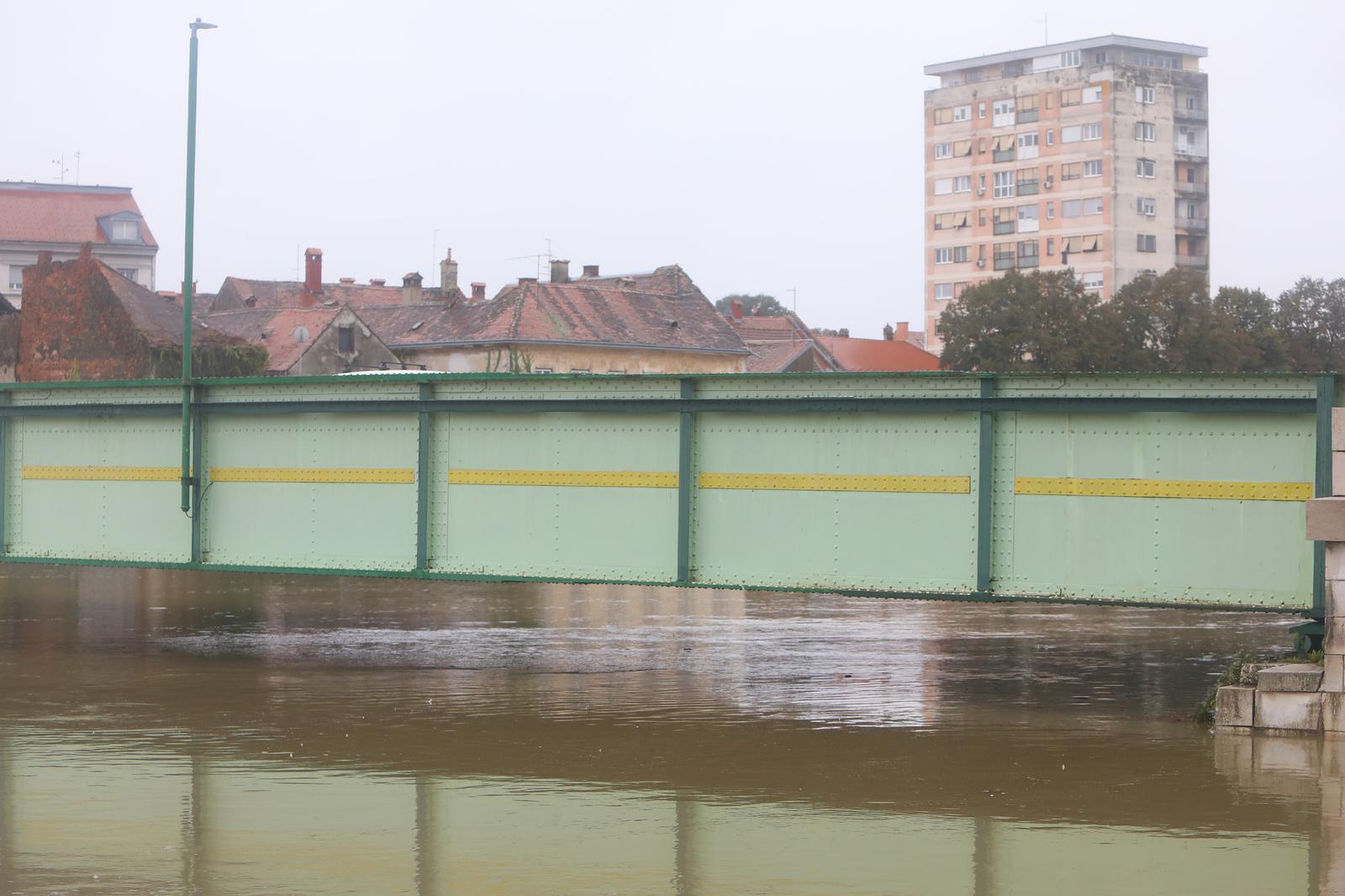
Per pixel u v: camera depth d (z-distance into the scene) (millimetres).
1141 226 131500
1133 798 13141
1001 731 16562
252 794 13461
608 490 18297
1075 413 16406
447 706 18312
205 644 24734
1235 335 86688
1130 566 16219
